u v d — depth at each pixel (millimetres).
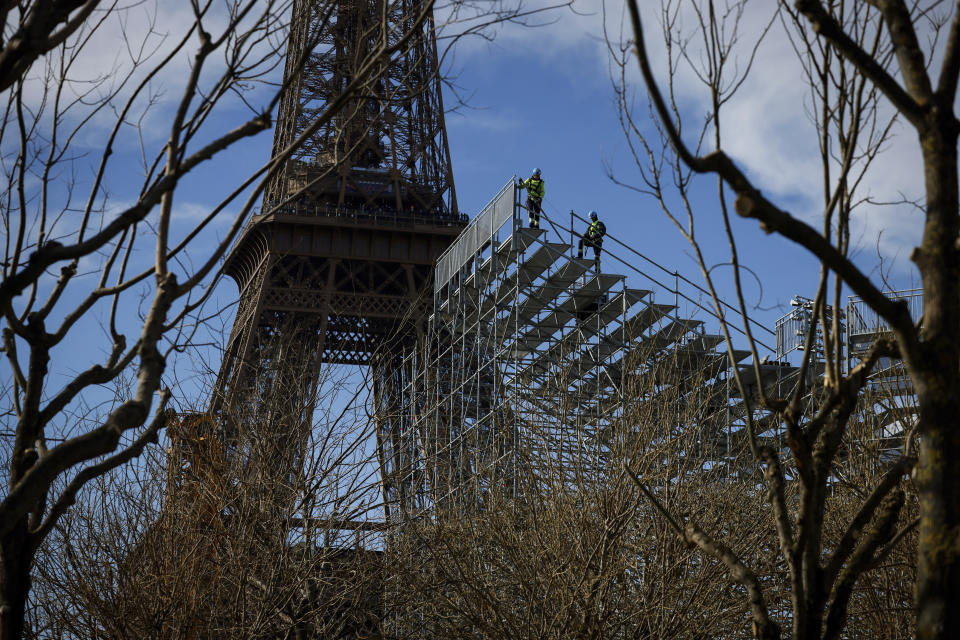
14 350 9992
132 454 9430
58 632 21484
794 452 8836
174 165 8742
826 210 8711
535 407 28297
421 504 29078
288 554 24000
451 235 78812
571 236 45500
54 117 10383
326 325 70438
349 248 76312
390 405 28609
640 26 6145
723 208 9109
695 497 23266
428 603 25578
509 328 47094
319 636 24266
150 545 21781
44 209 10211
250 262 76688
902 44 7102
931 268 6734
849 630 23625
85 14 8453
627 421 24438
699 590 22328
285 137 72750
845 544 9281
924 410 6645
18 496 7051
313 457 24859
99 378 9445
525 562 23922
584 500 23766
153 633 20844
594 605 22109
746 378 36875
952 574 6363
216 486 23891
